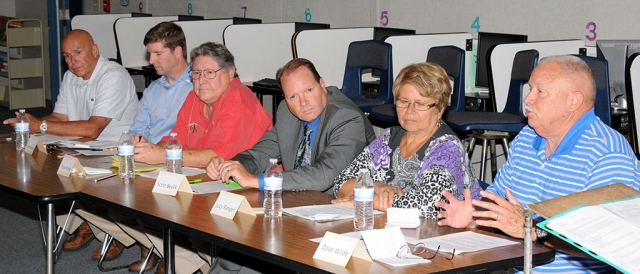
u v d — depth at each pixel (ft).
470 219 6.84
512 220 6.37
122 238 11.16
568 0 16.07
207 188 8.82
